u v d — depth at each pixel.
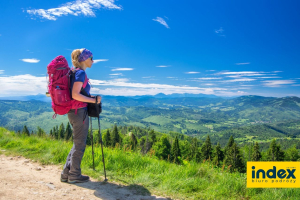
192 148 42.88
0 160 4.81
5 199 2.53
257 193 3.88
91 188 3.40
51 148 5.93
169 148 39.47
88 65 3.65
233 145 38.75
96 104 3.55
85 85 3.48
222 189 3.82
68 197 2.89
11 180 3.35
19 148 6.03
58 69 3.22
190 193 3.62
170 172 4.42
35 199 2.66
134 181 3.92
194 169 4.73
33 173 3.96
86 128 3.62
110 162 4.82
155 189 3.63
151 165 4.87
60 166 4.72
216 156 40.03
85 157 5.04
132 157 5.26
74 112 3.43
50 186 3.26
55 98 3.22
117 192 3.33
